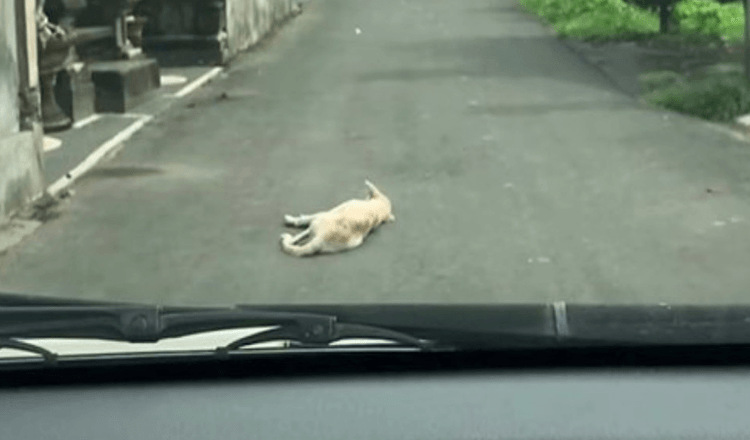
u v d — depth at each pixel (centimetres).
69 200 1098
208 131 1553
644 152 1342
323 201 1084
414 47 2858
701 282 782
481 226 961
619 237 916
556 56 2611
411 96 1912
